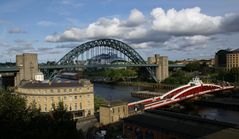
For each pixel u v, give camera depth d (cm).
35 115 4616
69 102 12331
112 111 10494
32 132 3941
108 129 9762
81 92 12544
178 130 7150
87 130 9612
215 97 18650
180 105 15662
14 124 3959
